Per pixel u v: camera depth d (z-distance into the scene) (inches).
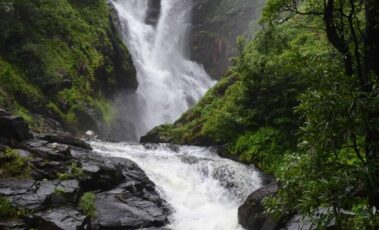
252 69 599.2
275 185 439.8
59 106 792.9
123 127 987.3
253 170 543.8
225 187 531.5
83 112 827.4
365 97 170.9
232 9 1475.1
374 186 157.5
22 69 775.7
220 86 843.4
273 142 547.8
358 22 195.8
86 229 364.8
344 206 163.2
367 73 179.5
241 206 442.3
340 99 158.7
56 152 460.1
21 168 418.3
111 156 524.1
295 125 542.9
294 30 679.7
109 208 401.4
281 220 370.3
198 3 1556.3
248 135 596.4
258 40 695.7
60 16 911.7
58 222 352.2
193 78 1472.7
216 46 1465.3
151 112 1227.9
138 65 1294.3
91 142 661.3
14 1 804.0
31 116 708.7
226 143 645.3
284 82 550.9
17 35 789.2
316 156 166.2
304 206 165.5
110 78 1003.3
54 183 407.8
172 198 504.4
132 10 1477.6
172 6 1587.1
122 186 452.8
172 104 1295.5
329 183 158.2
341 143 165.8
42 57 807.7
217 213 484.7
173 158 579.2
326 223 162.4
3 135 466.3
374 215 148.9
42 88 781.3
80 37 936.3
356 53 185.8
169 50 1496.1
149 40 1432.1
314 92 164.2
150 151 642.2
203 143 714.2
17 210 364.2
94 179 435.5
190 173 558.9
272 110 569.3
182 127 810.2
